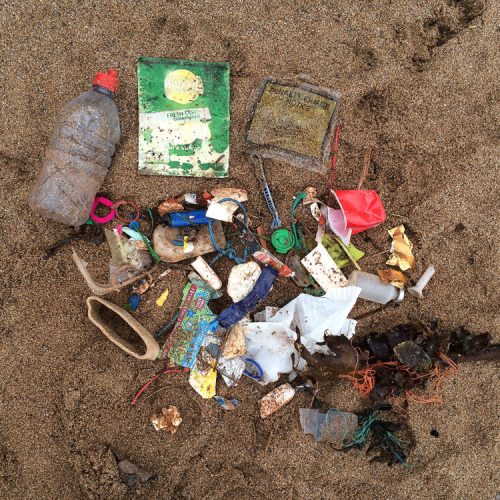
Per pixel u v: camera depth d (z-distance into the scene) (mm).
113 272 722
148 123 716
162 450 735
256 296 720
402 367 725
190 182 729
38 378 728
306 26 722
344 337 710
